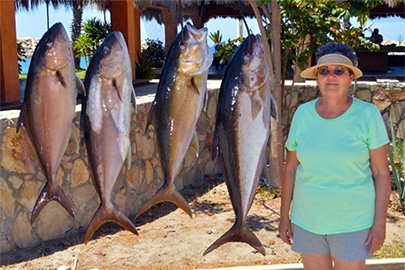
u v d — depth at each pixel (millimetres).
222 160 2889
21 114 2795
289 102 10289
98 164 2799
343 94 3174
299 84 10359
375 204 3188
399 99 10289
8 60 8188
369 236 3164
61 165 5953
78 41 17312
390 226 6258
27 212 5734
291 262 5273
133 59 12930
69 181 6098
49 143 2756
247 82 2756
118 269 5211
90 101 2773
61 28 2717
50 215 5957
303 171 3268
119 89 2756
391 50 16562
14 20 8312
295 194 3361
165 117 2789
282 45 7961
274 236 5996
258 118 2777
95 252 5645
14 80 8336
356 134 3111
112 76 2736
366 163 3166
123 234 6184
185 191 7965
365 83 10469
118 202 6668
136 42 15383
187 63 2725
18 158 5594
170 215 6902
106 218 2859
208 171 8906
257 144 2807
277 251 5574
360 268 3191
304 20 7613
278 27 7398
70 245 5859
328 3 7738
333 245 3205
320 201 3172
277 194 7465
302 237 3309
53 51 2680
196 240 5906
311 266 3340
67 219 6160
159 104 2812
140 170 7145
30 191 5746
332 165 3139
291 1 7363
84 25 17469
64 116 2742
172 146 2797
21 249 5676
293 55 8039
